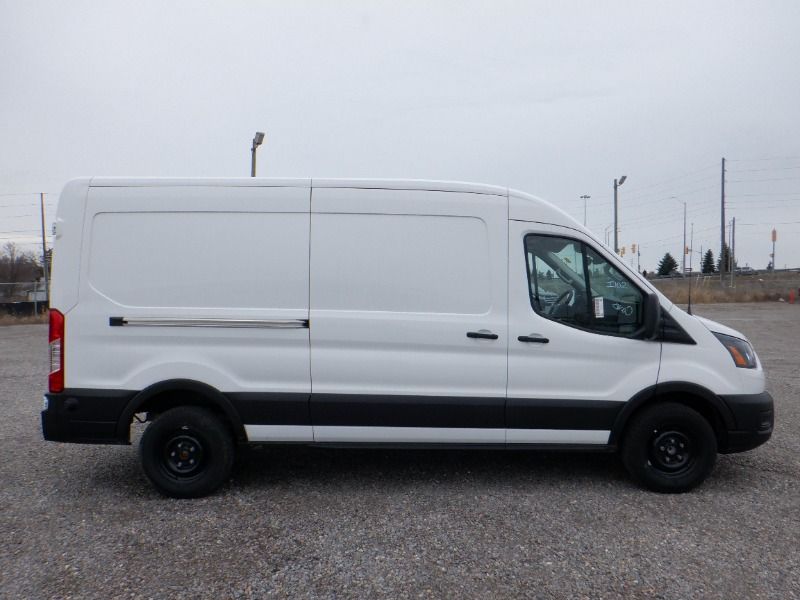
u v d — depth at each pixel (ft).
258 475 17.17
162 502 15.16
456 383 15.44
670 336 15.66
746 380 15.76
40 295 119.44
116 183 15.49
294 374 15.35
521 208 15.81
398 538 13.00
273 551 12.40
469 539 12.93
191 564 11.85
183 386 15.19
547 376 15.51
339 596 10.69
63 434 15.23
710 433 15.43
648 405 15.84
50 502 15.14
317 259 15.40
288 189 15.52
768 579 11.25
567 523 13.76
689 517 14.10
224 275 15.34
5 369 38.01
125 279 15.31
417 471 17.52
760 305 103.14
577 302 15.78
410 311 15.43
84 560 12.01
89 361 15.21
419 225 15.55
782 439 20.61
